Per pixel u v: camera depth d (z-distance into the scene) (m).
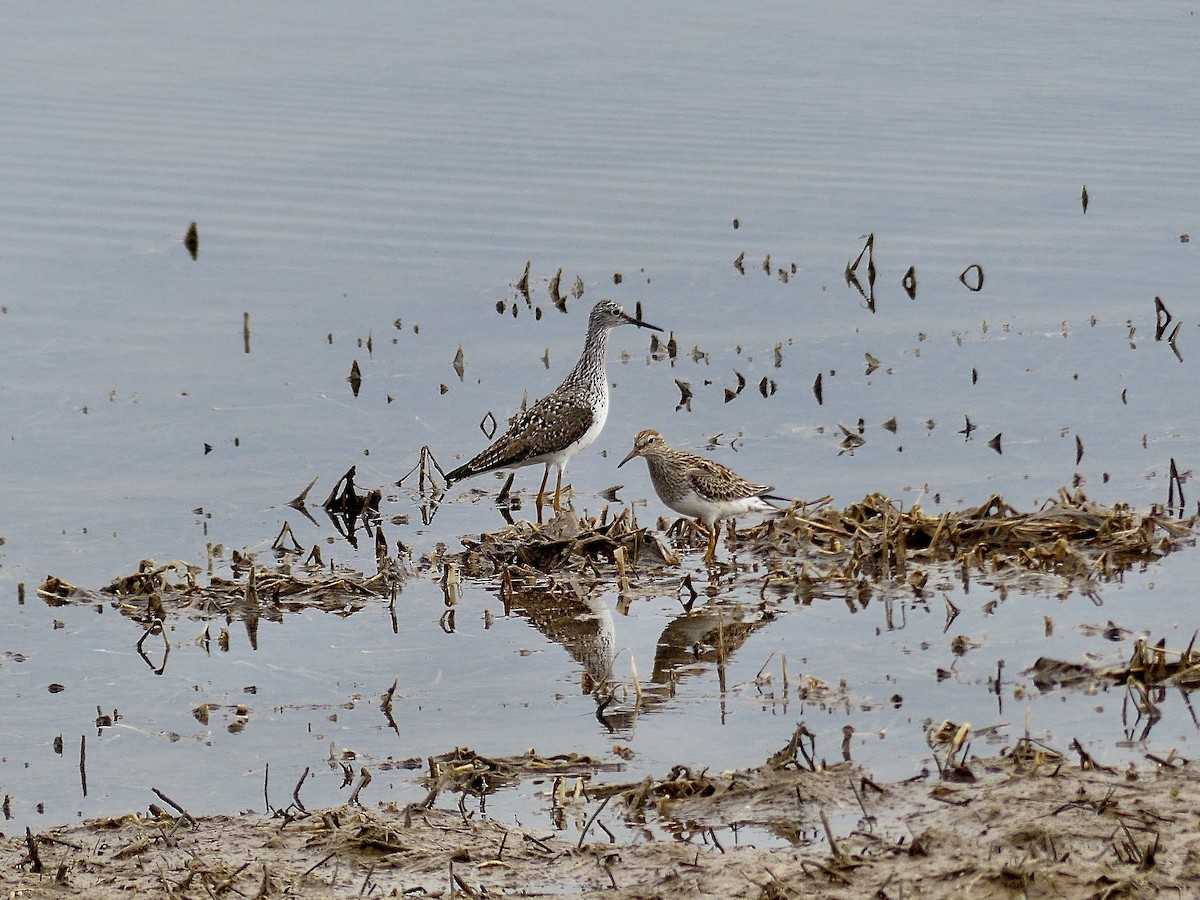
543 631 13.31
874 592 13.84
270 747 11.11
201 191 25.81
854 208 25.47
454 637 13.22
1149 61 32.72
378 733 11.31
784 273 22.94
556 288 22.45
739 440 18.11
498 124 28.98
